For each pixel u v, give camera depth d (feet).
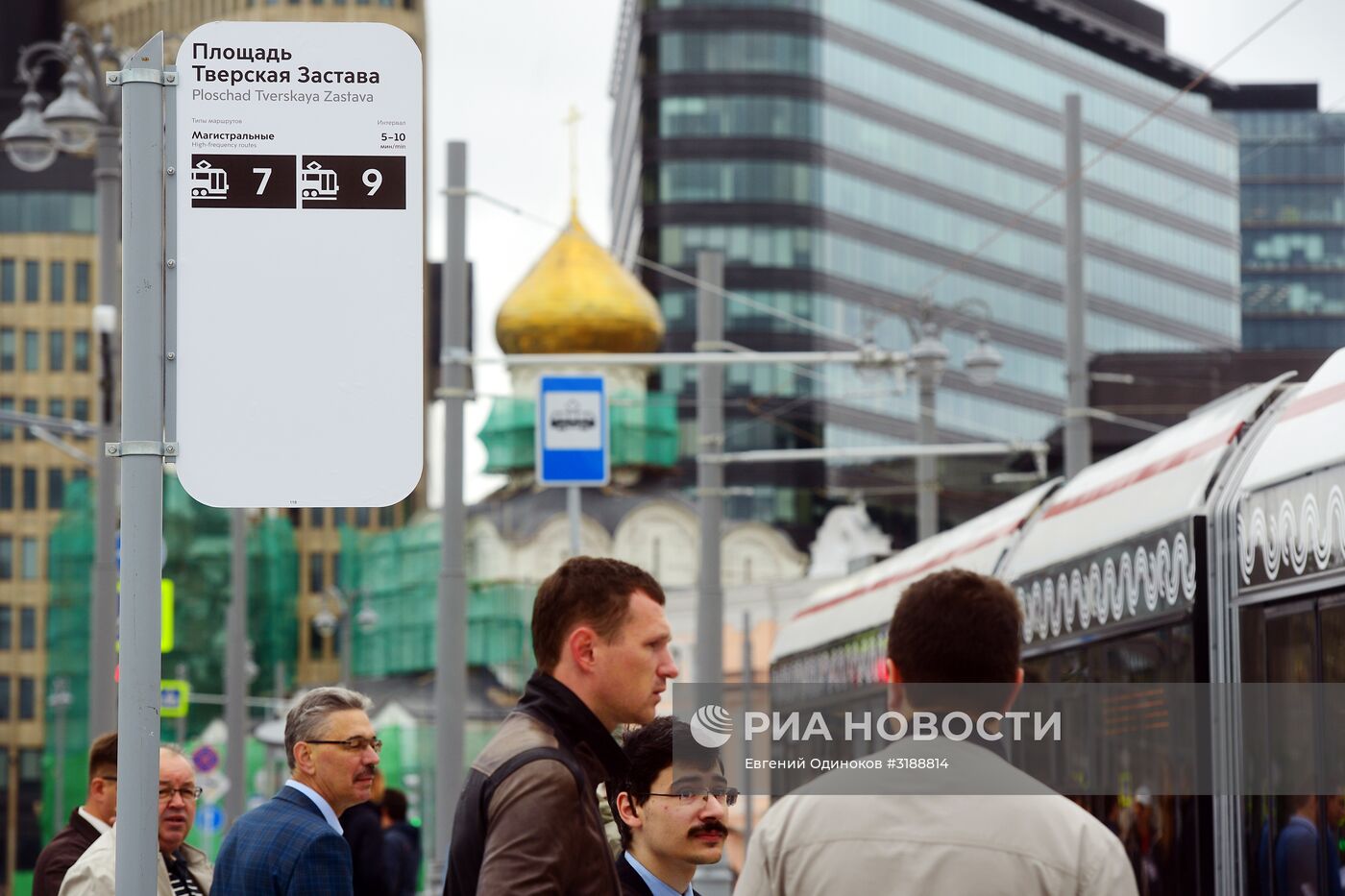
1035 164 511.81
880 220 476.95
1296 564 43.50
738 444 457.68
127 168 23.52
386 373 23.50
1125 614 54.70
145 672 23.02
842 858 21.61
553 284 373.81
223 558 388.57
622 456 375.25
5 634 499.92
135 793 22.88
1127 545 54.80
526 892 20.68
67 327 513.45
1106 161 524.11
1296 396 48.32
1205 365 351.46
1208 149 562.66
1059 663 61.31
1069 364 110.01
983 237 497.46
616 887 21.93
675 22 469.98
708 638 130.93
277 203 23.61
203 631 383.65
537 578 352.90
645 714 23.21
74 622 354.33
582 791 21.66
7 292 511.40
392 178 23.65
